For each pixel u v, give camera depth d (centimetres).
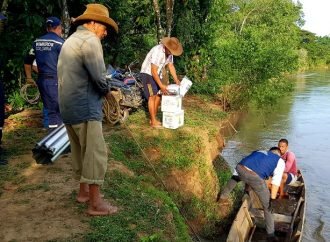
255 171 545
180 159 597
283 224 588
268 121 1325
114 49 945
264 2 2691
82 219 332
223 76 1145
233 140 1070
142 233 329
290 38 2788
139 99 690
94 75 288
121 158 530
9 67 687
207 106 1054
